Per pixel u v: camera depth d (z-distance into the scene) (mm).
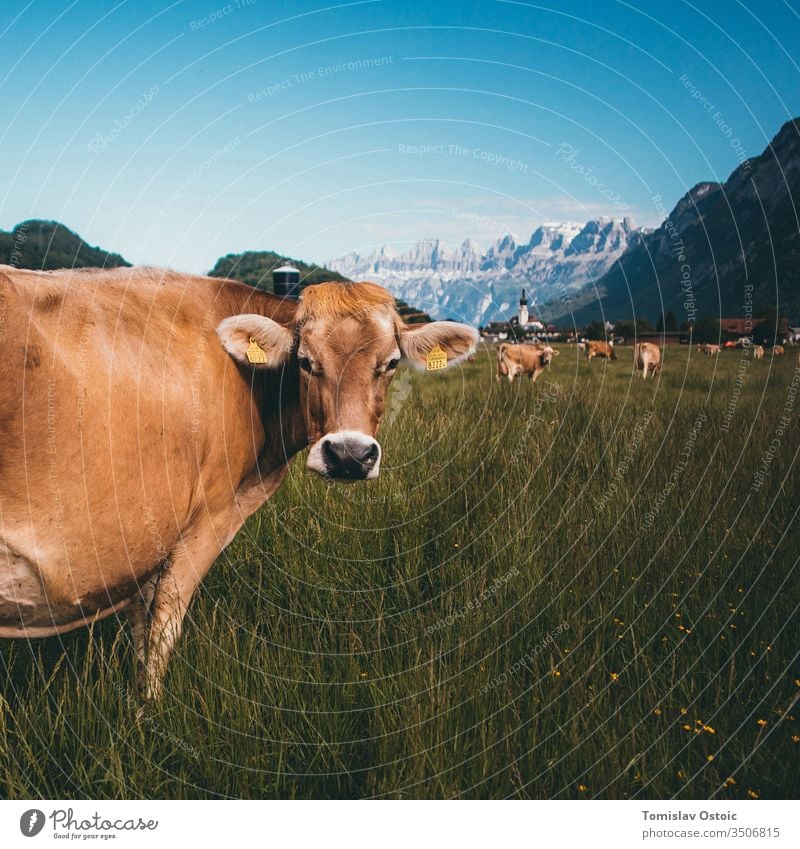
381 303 3336
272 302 3648
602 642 3049
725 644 3080
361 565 3811
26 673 2893
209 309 3289
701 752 2512
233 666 2861
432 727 2482
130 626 3217
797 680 2795
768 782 2393
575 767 2432
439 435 5730
